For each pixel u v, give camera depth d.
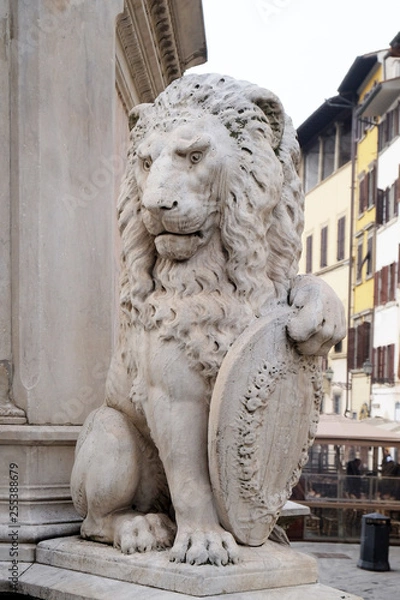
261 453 1.96
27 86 2.63
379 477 6.86
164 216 1.94
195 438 1.97
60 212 2.66
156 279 2.07
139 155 2.05
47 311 2.61
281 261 2.09
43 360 2.59
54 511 2.50
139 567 1.95
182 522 1.96
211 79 2.06
